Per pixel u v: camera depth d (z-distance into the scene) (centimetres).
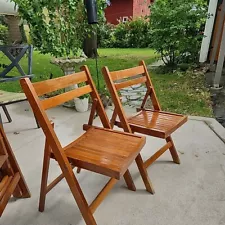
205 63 518
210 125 240
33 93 102
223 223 121
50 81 114
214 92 351
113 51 891
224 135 217
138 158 141
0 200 105
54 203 136
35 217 126
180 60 520
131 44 1030
